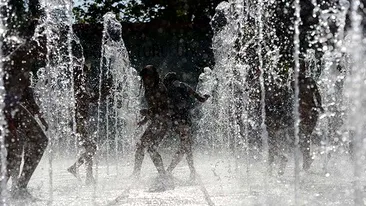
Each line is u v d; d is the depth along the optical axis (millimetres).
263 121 10430
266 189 7574
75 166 9516
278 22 13133
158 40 24031
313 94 9820
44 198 7418
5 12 6906
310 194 6801
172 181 8531
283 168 9648
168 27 24031
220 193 7582
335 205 5988
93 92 10320
